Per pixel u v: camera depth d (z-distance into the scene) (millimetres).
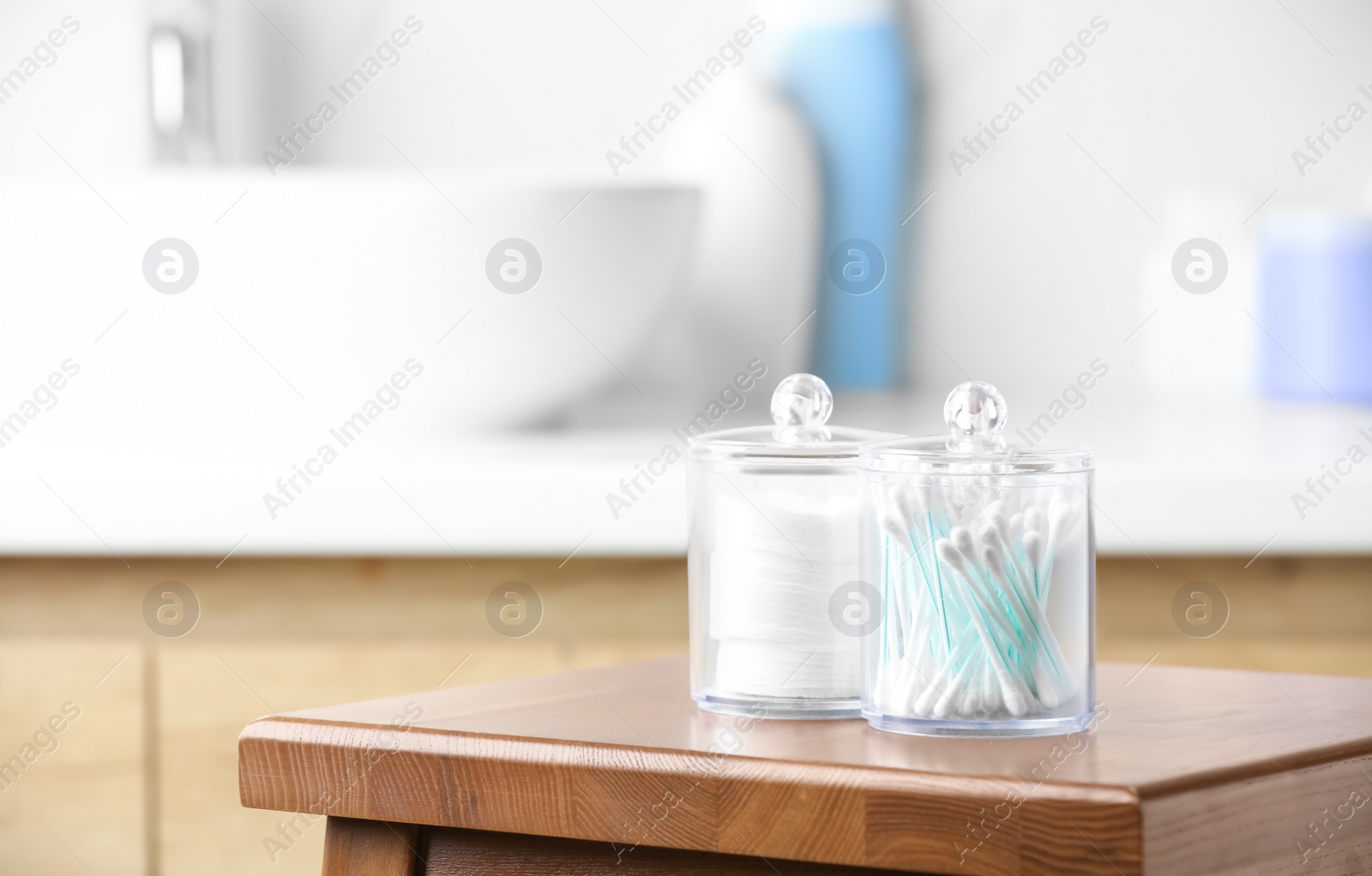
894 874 560
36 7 1754
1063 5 1764
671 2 1758
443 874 645
